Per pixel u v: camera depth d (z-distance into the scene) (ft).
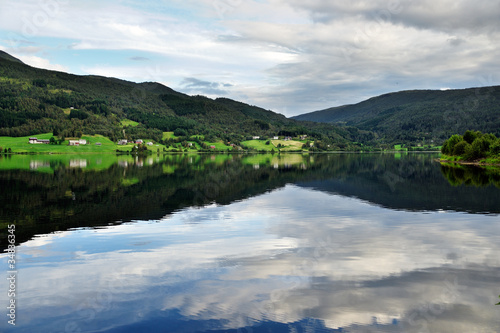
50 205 102.37
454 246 58.23
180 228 72.49
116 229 71.87
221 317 34.40
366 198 116.67
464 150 378.12
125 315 34.99
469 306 36.04
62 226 74.74
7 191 134.10
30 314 35.37
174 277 44.80
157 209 95.86
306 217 84.17
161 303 37.58
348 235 66.23
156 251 56.24
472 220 79.71
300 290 40.37
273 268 47.85
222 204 104.78
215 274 45.78
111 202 108.17
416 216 84.94
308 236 65.57
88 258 52.90
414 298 38.09
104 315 34.99
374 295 38.88
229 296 39.06
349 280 43.27
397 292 39.63
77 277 45.14
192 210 93.97
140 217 84.69
